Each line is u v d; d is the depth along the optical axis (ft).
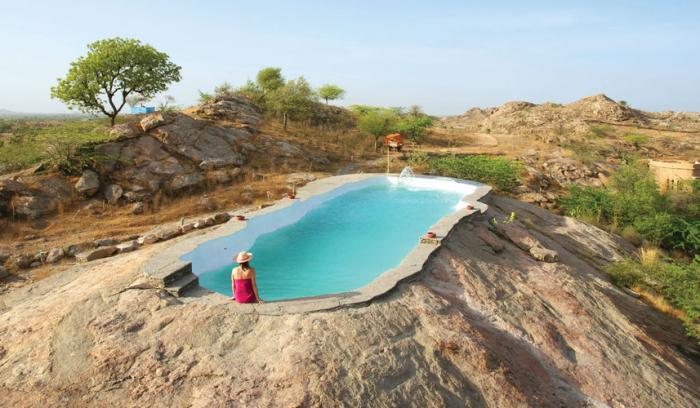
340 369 19.42
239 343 20.93
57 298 27.48
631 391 24.77
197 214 52.49
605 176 100.53
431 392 19.60
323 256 38.01
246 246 38.65
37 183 49.42
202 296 25.36
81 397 18.25
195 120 72.59
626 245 60.70
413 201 58.39
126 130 62.18
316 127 117.80
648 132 195.11
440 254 33.63
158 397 17.98
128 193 52.80
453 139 149.59
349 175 70.33
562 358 26.00
